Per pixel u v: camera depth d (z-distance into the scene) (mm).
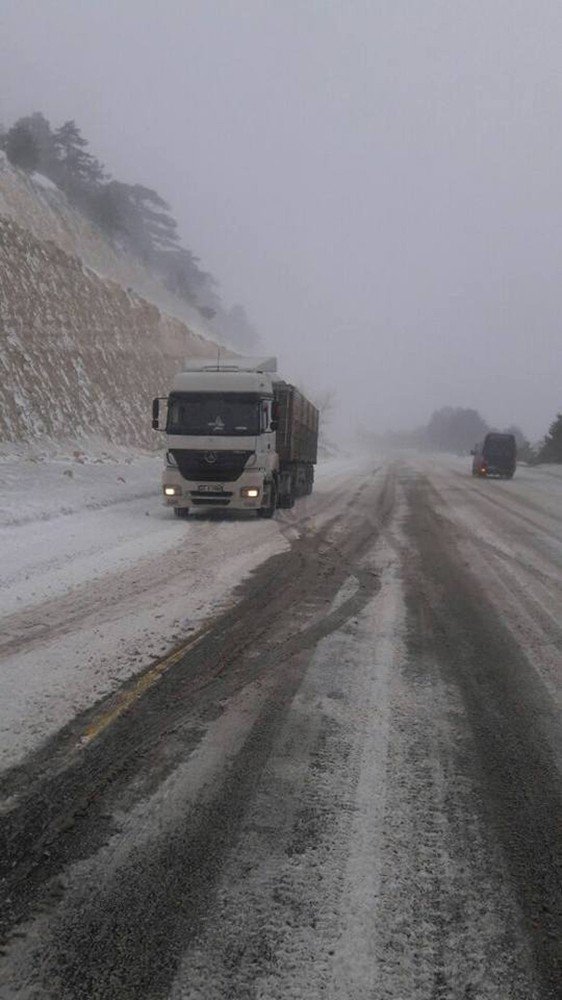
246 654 5762
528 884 2850
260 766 3826
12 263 30438
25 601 7242
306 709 4652
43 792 3500
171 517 14781
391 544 11875
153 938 2477
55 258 34625
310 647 6004
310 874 2865
